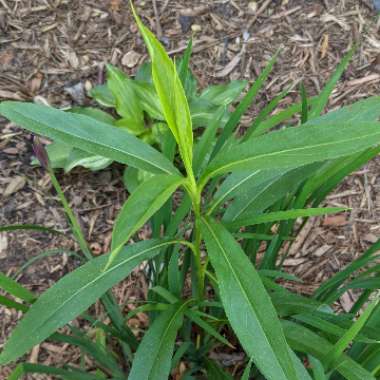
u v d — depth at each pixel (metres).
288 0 1.37
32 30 1.32
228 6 1.37
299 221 1.05
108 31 1.33
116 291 0.97
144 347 0.65
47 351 0.91
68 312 0.61
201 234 0.64
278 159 0.55
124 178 1.05
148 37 0.51
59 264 1.01
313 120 0.67
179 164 1.09
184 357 0.86
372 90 1.22
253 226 0.85
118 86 1.13
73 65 1.27
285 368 0.52
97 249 1.03
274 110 1.20
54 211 1.07
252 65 1.28
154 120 1.18
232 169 0.57
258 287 0.55
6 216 1.06
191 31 1.33
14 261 1.01
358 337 0.63
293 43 1.31
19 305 0.64
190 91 1.14
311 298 0.77
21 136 1.16
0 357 0.59
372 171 1.11
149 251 0.66
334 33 1.32
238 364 0.88
